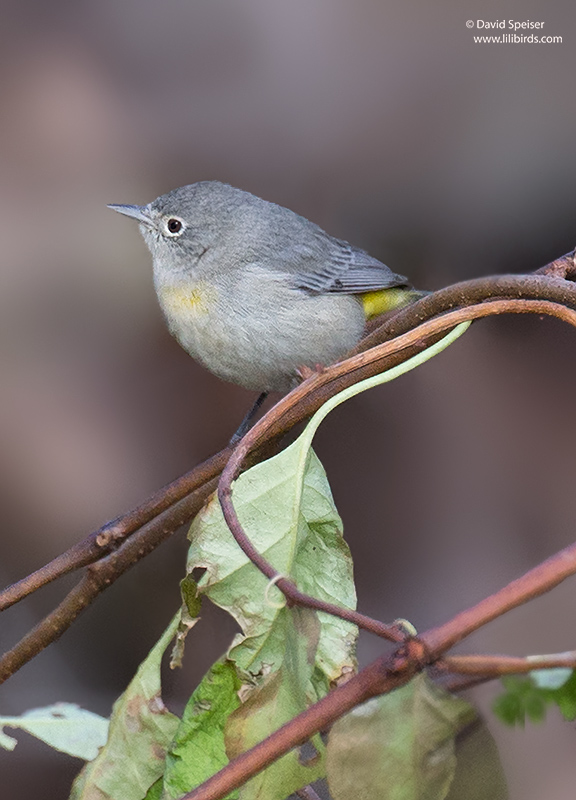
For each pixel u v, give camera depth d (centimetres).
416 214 1235
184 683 912
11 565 1020
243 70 1302
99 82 1287
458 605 985
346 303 969
